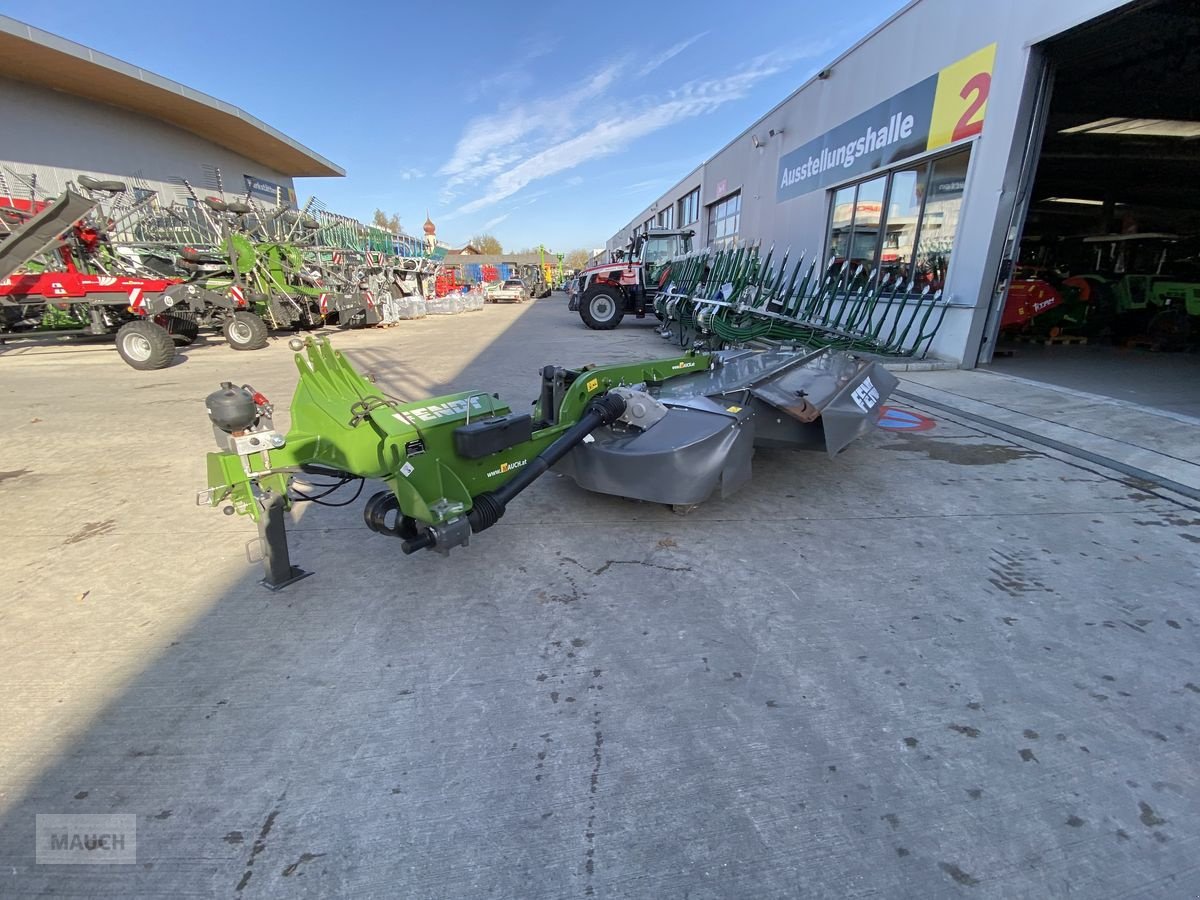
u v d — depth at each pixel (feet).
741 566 9.10
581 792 5.29
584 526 10.51
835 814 5.03
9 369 28.60
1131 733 5.83
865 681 6.59
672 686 6.57
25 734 6.02
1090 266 37.55
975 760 5.54
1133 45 20.38
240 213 37.93
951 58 24.41
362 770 5.56
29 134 49.80
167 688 6.66
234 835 4.95
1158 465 12.94
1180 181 42.65
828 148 34.65
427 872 4.62
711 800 5.18
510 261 183.32
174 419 18.28
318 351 8.29
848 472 12.96
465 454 7.86
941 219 26.14
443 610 8.07
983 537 9.92
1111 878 4.47
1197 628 7.45
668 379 13.66
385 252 70.79
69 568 9.32
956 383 21.56
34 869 4.70
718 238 61.16
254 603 8.30
